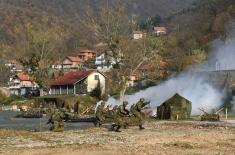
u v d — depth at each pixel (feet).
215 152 59.06
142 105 99.66
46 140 75.36
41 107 235.20
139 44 221.05
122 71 214.28
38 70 321.32
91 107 180.24
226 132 87.92
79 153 57.82
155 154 56.90
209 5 499.51
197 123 113.60
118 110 97.76
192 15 552.00
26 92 408.05
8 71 505.66
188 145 66.28
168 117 137.90
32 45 320.50
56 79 338.54
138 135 83.35
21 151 60.03
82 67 495.82
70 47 606.96
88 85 309.22
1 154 57.00
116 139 76.43
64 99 239.91
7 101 317.42
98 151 59.67
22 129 107.86
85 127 109.81
